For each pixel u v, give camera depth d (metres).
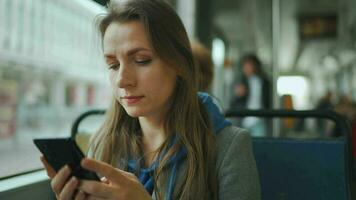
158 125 1.05
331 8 5.42
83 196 0.73
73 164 0.72
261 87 3.95
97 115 1.80
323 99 5.95
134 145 1.08
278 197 1.41
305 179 1.39
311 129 4.08
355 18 5.43
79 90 2.63
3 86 2.26
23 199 1.37
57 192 0.73
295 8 5.32
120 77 0.89
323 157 1.38
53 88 2.62
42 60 2.48
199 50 1.73
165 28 0.92
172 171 1.00
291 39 6.23
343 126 1.41
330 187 1.37
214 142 1.02
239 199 0.94
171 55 0.92
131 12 0.90
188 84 1.00
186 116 1.01
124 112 1.13
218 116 1.10
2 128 2.17
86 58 2.57
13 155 1.78
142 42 0.89
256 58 4.00
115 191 0.71
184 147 1.00
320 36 5.91
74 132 1.77
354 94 5.42
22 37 2.30
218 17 4.36
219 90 4.40
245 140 1.02
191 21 3.79
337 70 6.04
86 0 1.81
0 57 2.18
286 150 1.42
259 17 4.63
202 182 0.97
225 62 4.62
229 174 0.97
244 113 1.56
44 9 2.33
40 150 0.73
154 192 0.99
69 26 2.33
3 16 2.12
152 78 0.90
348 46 5.73
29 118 2.40
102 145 1.13
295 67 8.55
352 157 1.39
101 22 0.96
